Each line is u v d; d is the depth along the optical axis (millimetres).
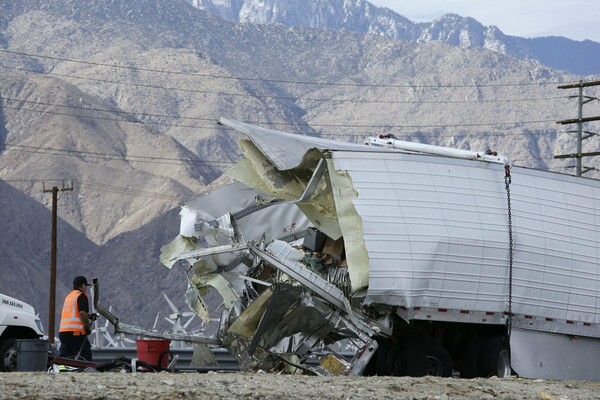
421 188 36125
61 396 19531
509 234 37344
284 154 36656
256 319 35469
